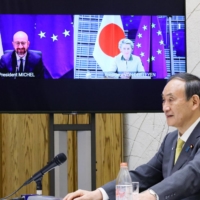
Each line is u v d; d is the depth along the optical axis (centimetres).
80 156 725
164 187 446
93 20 728
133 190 463
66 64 725
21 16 723
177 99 505
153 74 731
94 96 726
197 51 842
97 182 841
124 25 730
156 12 735
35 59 723
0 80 722
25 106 723
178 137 525
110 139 848
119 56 729
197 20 844
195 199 478
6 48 723
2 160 841
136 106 728
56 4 725
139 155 852
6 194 837
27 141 848
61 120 843
